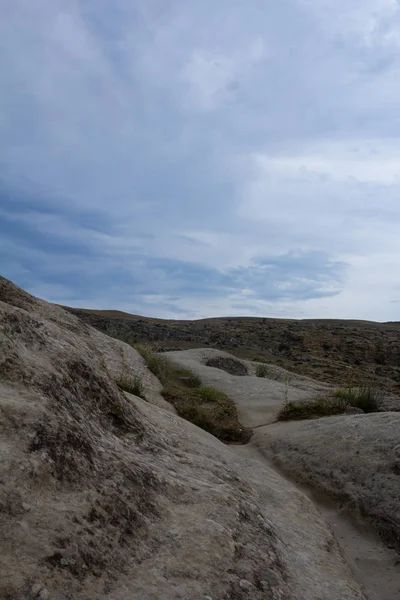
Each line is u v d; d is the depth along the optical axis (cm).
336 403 909
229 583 260
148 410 542
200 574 257
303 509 455
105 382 402
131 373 1005
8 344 329
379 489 502
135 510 281
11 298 798
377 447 566
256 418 900
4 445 254
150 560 254
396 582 393
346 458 574
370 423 646
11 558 209
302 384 1242
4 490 234
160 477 330
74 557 224
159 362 1229
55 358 362
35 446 264
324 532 423
